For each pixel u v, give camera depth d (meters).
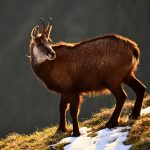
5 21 180.12
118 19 177.62
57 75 29.89
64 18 178.12
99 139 26.73
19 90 160.88
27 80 162.00
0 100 160.00
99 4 180.50
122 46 28.14
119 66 28.03
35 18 178.12
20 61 167.38
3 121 154.25
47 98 154.75
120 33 176.12
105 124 28.50
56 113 150.75
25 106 156.75
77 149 26.69
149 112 28.89
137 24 176.50
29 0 182.88
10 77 164.50
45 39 30.39
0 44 174.62
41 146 29.48
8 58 168.88
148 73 161.75
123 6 179.88
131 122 27.59
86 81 29.09
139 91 29.12
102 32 176.00
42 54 30.19
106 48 28.39
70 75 29.48
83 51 29.14
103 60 28.34
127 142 24.92
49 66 30.09
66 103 31.00
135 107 29.00
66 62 29.55
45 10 179.75
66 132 30.81
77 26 176.50
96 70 28.62
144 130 25.42
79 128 31.08
